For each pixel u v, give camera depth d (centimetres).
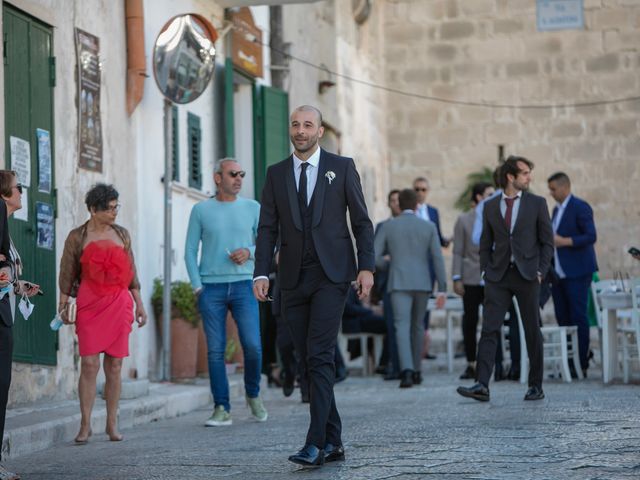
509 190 1238
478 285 1694
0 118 1113
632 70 3116
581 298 1620
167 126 1491
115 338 1038
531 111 3156
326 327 786
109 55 1434
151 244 1552
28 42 1206
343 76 2759
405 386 1561
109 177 1421
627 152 3111
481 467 753
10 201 866
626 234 3102
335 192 802
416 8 3216
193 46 1505
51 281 1240
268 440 977
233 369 1647
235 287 1149
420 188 1950
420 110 3212
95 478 800
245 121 2044
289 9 2306
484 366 1231
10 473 798
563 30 3147
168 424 1195
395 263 1577
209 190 1833
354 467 776
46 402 1215
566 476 705
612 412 1048
